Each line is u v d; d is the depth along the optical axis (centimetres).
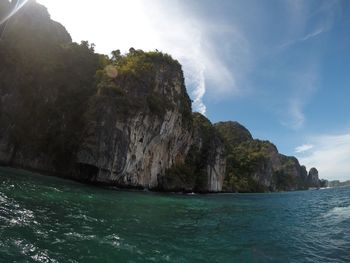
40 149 4847
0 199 1956
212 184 8919
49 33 6350
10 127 4597
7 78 4703
